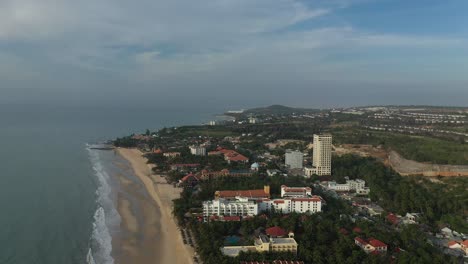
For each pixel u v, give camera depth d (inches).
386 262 6535.4
